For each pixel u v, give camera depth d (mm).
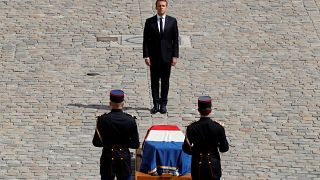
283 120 43594
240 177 37750
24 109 44438
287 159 39594
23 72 48844
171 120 43406
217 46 52750
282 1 59219
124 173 32875
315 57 51406
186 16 56781
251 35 54281
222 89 47188
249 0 59375
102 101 45531
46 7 57656
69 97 45875
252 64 50406
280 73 49250
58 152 39875
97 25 55344
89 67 49594
